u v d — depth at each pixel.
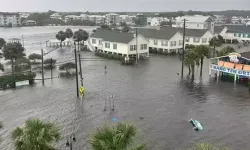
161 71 61.75
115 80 54.19
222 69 52.91
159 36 87.19
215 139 29.81
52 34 159.62
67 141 28.98
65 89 48.34
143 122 34.09
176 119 34.94
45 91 47.38
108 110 38.19
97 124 33.75
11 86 49.94
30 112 37.88
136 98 43.12
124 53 76.38
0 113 37.53
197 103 40.72
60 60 76.00
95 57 80.31
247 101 41.34
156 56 81.94
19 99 43.25
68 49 98.19
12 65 63.12
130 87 49.22
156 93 45.62
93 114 36.88
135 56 77.06
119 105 40.09
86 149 27.83
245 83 51.09
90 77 56.94
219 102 41.03
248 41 106.62
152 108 38.81
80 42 106.62
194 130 31.83
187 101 41.62
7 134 31.28
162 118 35.28
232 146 28.45
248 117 35.47
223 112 37.16
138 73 60.03
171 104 40.41
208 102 41.12
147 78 55.59
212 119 34.91
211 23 125.19
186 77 56.06
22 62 64.19
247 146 28.45
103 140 13.57
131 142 14.11
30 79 52.72
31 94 45.75
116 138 13.44
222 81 52.78
